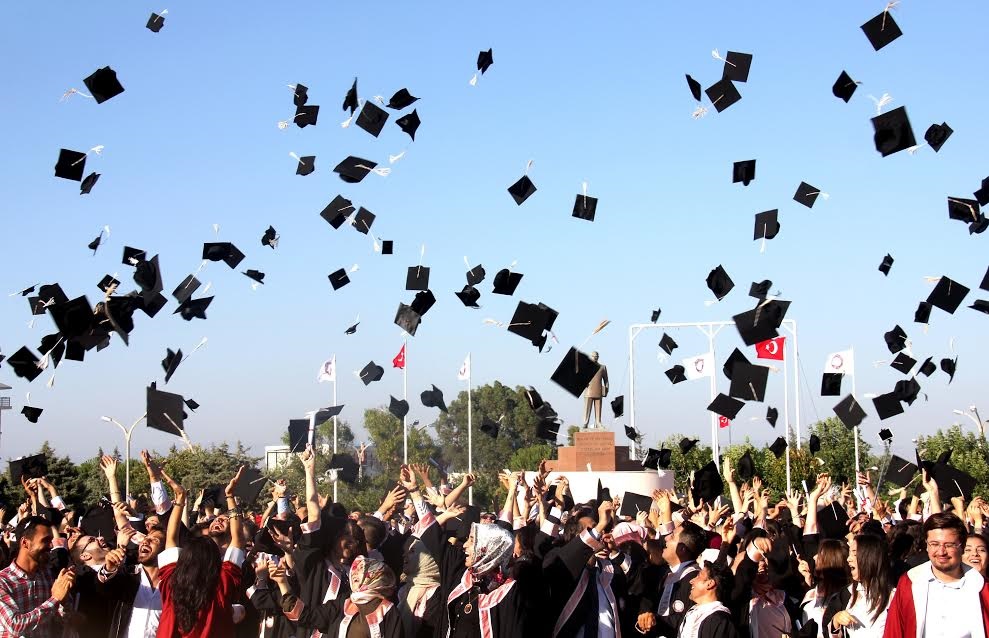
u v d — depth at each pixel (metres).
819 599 6.96
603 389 24.83
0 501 11.41
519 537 7.04
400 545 8.21
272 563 6.58
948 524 5.47
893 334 13.70
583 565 6.66
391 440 47.03
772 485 34.41
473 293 11.33
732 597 7.24
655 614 7.65
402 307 11.83
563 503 10.32
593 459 24.20
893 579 6.68
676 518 9.43
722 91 10.53
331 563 7.19
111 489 8.41
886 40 9.00
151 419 8.59
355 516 8.12
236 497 8.98
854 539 6.89
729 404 14.06
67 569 6.09
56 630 6.49
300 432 9.60
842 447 34.81
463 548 7.03
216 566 5.95
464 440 61.81
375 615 6.07
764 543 7.60
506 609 6.27
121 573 6.82
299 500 10.72
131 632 6.62
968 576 5.47
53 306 8.37
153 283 8.74
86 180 9.30
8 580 6.14
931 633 5.47
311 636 7.59
